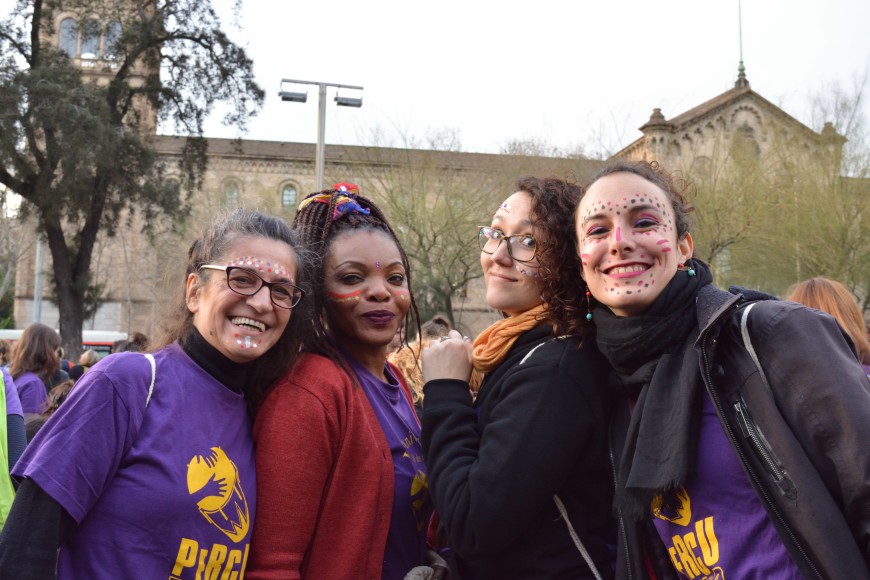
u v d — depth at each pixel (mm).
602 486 2076
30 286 41375
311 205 2473
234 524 1874
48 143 20344
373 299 2354
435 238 24375
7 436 3805
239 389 2076
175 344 2070
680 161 25500
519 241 2365
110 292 37094
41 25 22469
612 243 1908
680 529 1792
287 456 1956
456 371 2250
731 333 1763
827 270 20984
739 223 21703
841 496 1563
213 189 35719
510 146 25266
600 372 2064
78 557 1765
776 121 24594
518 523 1906
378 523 2055
